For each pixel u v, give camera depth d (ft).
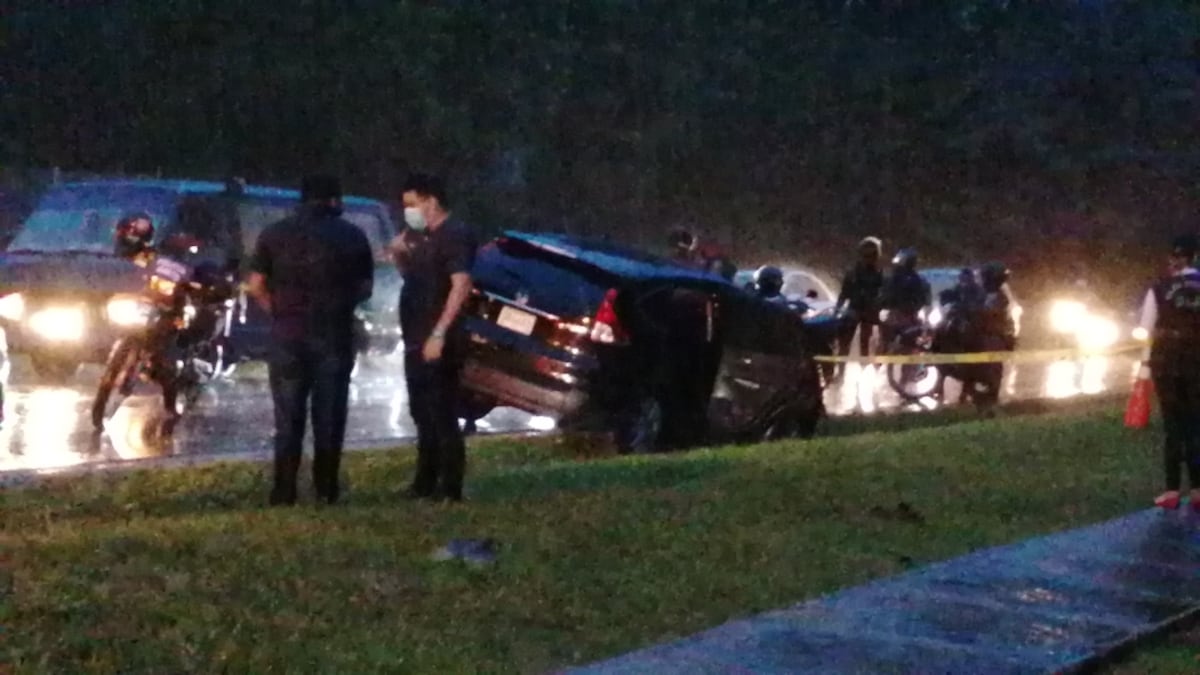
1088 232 178.91
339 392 38.68
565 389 52.85
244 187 72.74
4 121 118.62
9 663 24.17
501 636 28.09
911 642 29.55
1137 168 176.14
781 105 158.61
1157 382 45.24
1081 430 60.49
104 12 121.19
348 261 38.14
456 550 33.73
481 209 137.28
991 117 171.12
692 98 151.94
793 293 102.47
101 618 26.89
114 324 63.87
